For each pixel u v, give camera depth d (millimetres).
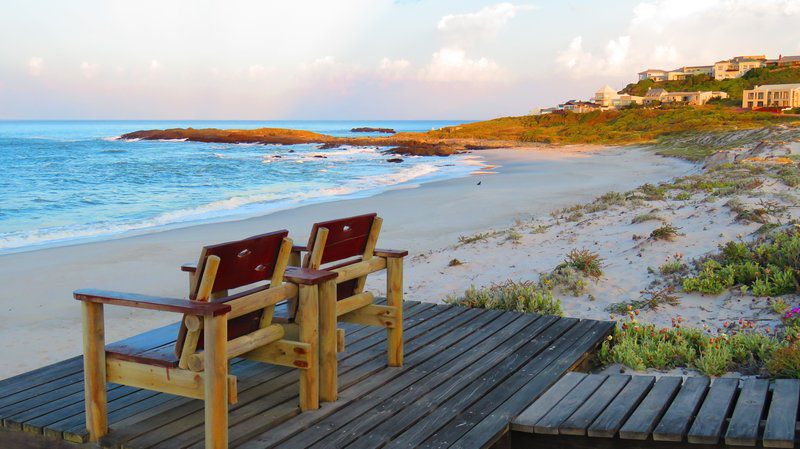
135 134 103438
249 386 4863
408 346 6004
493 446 4363
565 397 4781
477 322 6852
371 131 198500
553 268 10164
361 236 5203
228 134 99000
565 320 6949
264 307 4191
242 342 3969
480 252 11969
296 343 4375
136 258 14336
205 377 3619
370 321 5465
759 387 4727
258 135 97625
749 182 15805
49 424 4160
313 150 74500
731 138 48469
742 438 3938
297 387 4844
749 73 124875
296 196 27656
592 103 128875
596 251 10969
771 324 7055
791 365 5273
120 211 24000
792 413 4223
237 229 18250
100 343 3982
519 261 11023
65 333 9000
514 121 105500
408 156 60250
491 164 46125
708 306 7957
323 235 4574
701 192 16609
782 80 117875
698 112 82812
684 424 4180
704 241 10367
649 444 4207
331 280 4516
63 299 10883
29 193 30625
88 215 23047
